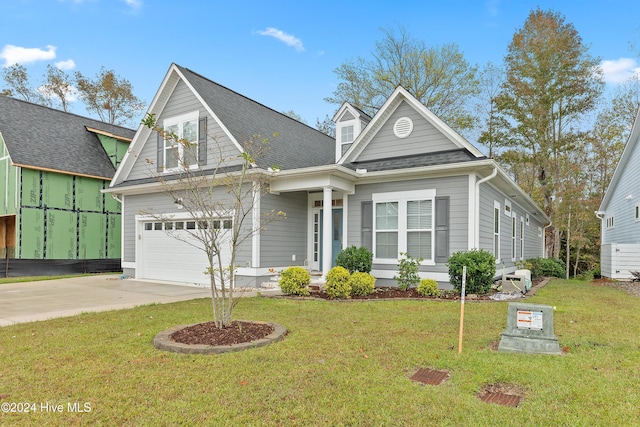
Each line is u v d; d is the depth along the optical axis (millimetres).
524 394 3725
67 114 20781
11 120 17938
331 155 16141
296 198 12773
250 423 3170
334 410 3367
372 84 26359
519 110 23016
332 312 7496
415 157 11609
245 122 13125
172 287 12180
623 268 15609
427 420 3203
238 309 7840
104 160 20328
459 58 25109
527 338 4914
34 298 9922
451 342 5363
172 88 13672
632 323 6527
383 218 11156
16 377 4152
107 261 18422
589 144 23984
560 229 24219
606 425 3107
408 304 8352
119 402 3545
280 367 4375
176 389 3812
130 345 5289
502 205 13266
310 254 13102
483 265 9203
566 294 10281
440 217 10312
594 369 4301
